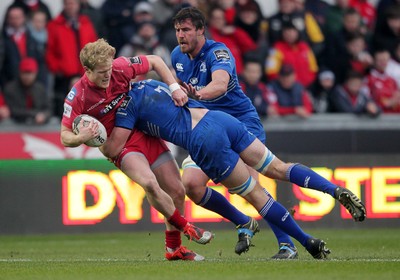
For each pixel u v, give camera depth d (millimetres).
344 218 48281
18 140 47094
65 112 27328
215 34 50188
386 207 48719
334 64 52781
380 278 22938
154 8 51062
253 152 27859
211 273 24281
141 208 47156
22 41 49094
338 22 53094
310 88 51969
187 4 49938
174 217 27781
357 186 48750
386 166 48875
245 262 27594
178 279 22938
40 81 49219
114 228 47031
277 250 36125
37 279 23734
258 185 28031
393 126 51000
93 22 49812
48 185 46969
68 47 48906
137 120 28156
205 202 29688
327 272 24359
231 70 29359
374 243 39750
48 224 46844
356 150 49656
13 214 46812
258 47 50750
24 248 39625
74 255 34812
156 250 37188
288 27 51062
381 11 53906
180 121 27734
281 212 28062
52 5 52875
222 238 43250
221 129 27438
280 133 49094
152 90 28078
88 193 46969
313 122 50031
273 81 50281
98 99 27344
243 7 50750
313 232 46531
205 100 29656
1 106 47594
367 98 50969
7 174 46812
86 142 27016
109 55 26688
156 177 28719
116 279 23234
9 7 49188
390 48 53719
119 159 28094
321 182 27406
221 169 27500
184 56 30469
